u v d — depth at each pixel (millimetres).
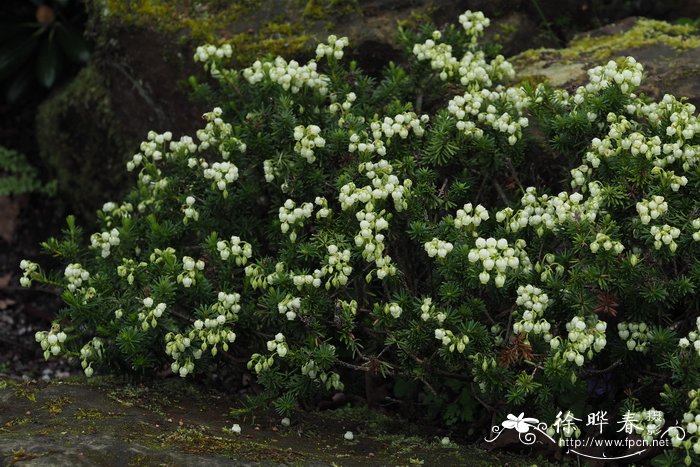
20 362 8117
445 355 5566
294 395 5891
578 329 5207
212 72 6965
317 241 5883
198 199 6547
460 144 6145
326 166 6266
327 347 5688
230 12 8086
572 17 8555
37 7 10102
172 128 8438
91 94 9164
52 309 8844
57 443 4984
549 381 5473
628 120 6129
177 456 4969
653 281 5457
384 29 7855
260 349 6242
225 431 5488
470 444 6203
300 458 5191
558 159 6742
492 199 6680
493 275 5418
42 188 9828
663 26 8086
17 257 9500
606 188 5625
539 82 7375
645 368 5906
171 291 5816
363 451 5637
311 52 7777
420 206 5977
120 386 6121
